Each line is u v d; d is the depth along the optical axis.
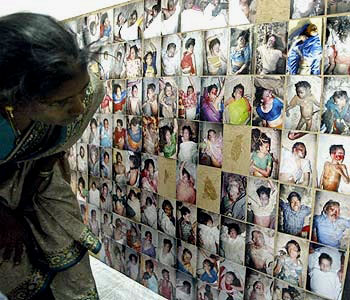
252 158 1.31
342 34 1.05
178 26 1.46
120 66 1.74
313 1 1.09
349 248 1.12
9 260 0.87
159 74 1.56
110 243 1.95
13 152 0.72
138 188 1.75
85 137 2.00
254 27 1.23
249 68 1.27
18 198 0.85
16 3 2.04
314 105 1.14
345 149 1.09
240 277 1.42
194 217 1.53
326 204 1.16
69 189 0.95
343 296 1.07
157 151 1.63
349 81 1.05
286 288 1.29
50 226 0.91
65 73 0.54
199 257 1.54
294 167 1.21
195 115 1.45
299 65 1.15
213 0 1.33
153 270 1.75
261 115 1.26
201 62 1.40
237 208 1.38
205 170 1.46
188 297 1.61
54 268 0.94
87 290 1.00
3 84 0.55
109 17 1.74
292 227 1.25
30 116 0.62
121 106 1.76
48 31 0.54
